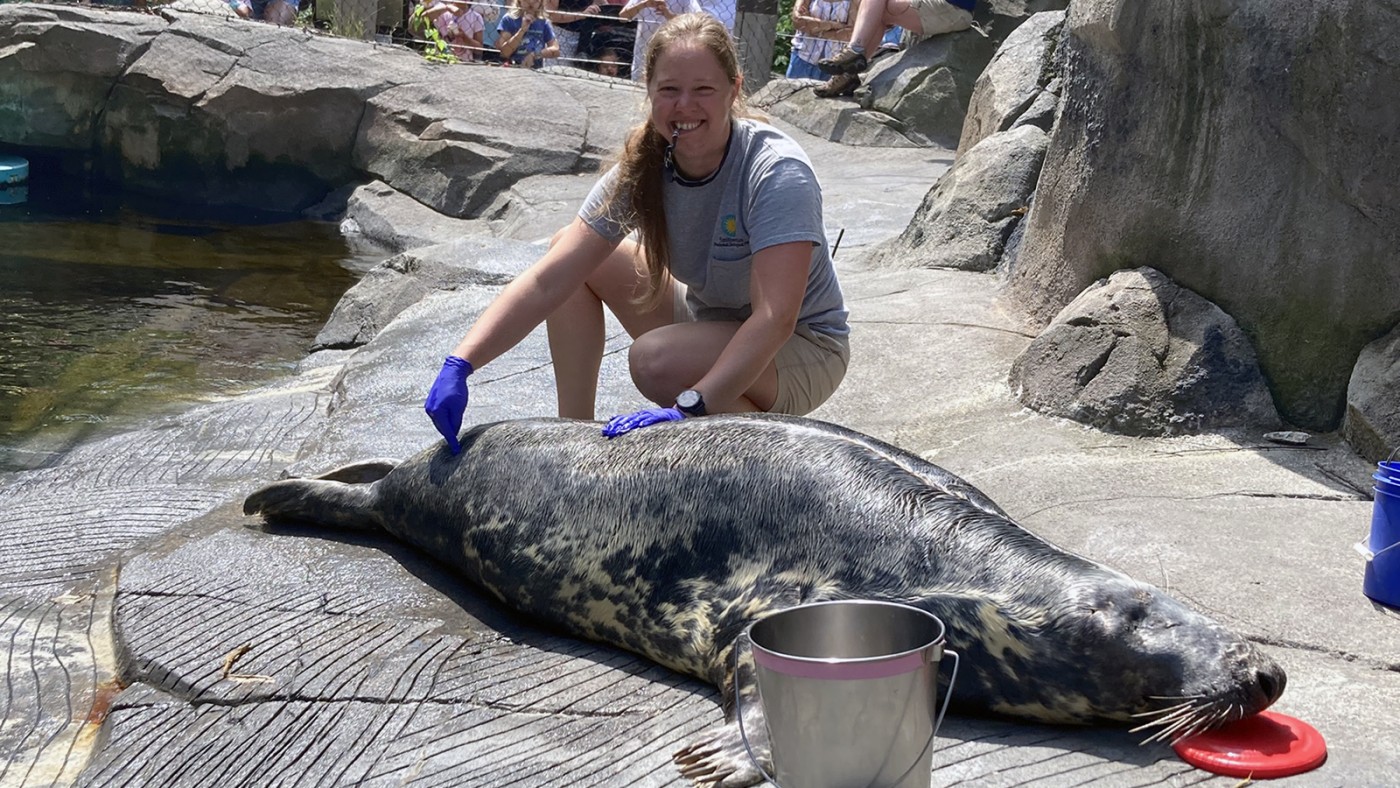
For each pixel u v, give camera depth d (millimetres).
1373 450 4742
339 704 3355
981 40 12664
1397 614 3547
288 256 11789
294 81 13969
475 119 13312
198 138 14273
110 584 4305
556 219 11328
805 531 3250
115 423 6719
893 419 5500
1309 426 5094
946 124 12695
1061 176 6363
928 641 2525
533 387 6121
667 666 3422
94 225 12789
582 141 13086
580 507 3629
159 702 3500
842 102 13172
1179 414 5141
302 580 4090
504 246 9070
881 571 3137
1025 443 5090
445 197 12867
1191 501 4406
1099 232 5906
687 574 3379
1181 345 5258
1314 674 3227
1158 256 5547
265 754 3178
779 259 3811
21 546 4676
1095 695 2906
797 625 2598
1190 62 5320
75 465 5660
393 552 4285
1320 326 5020
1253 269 5180
